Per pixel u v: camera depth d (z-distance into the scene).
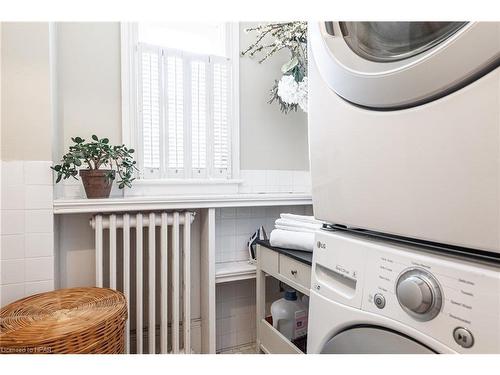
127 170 1.52
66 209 1.30
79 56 1.51
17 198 1.25
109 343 1.00
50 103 1.29
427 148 0.46
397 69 0.48
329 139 0.68
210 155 1.80
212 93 1.79
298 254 1.19
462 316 0.41
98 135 1.55
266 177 1.97
